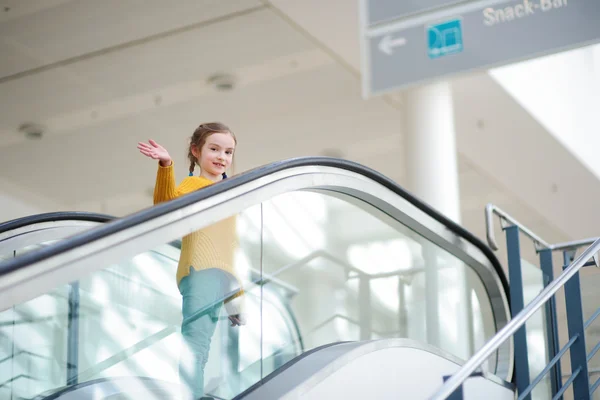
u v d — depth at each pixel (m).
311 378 4.00
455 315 5.91
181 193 4.21
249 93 11.34
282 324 4.27
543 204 13.58
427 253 5.76
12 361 3.36
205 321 3.86
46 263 3.00
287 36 9.95
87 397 3.45
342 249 4.90
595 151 12.55
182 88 11.16
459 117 10.91
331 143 12.85
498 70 10.18
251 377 4.02
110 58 10.43
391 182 5.24
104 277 3.63
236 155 13.26
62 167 12.99
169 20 9.62
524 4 7.18
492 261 6.36
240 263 4.11
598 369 6.26
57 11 9.43
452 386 3.04
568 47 6.93
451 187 9.34
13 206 13.59
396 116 11.82
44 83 10.95
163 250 3.97
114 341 3.61
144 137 12.37
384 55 7.66
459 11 7.44
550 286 4.53
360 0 7.88
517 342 6.09
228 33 9.91
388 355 4.70
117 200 14.30
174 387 3.67
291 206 4.54
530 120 10.98
